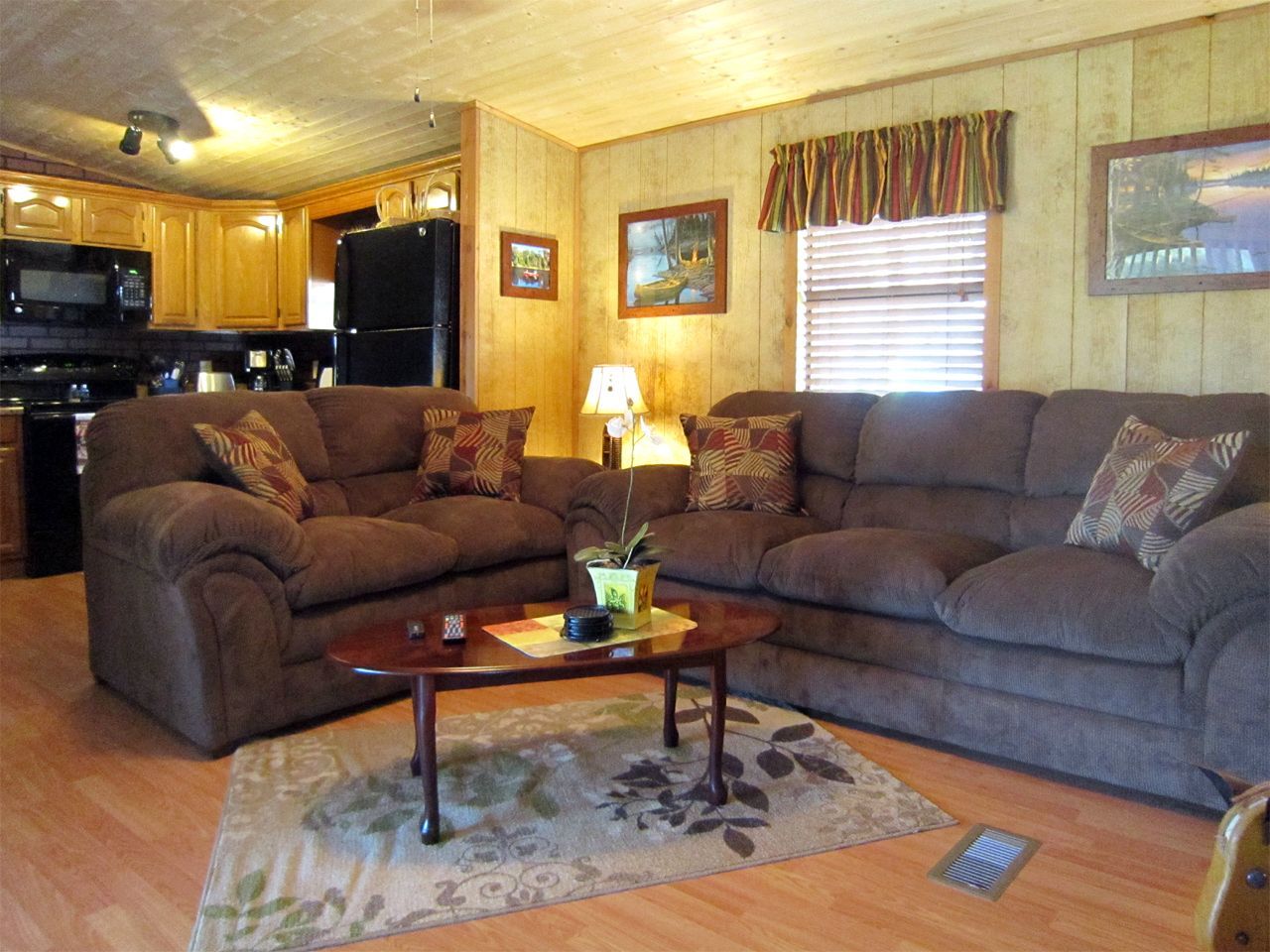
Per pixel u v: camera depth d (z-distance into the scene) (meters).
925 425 3.40
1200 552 2.08
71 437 4.93
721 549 3.04
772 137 4.26
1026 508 3.08
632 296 4.77
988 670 2.42
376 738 2.65
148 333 6.03
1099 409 3.05
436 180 4.72
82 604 4.25
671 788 2.29
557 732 2.68
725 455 3.55
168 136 4.75
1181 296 3.29
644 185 4.71
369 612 2.89
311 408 3.68
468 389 4.48
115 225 5.51
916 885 1.87
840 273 4.10
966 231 3.76
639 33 3.58
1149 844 2.04
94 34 3.83
